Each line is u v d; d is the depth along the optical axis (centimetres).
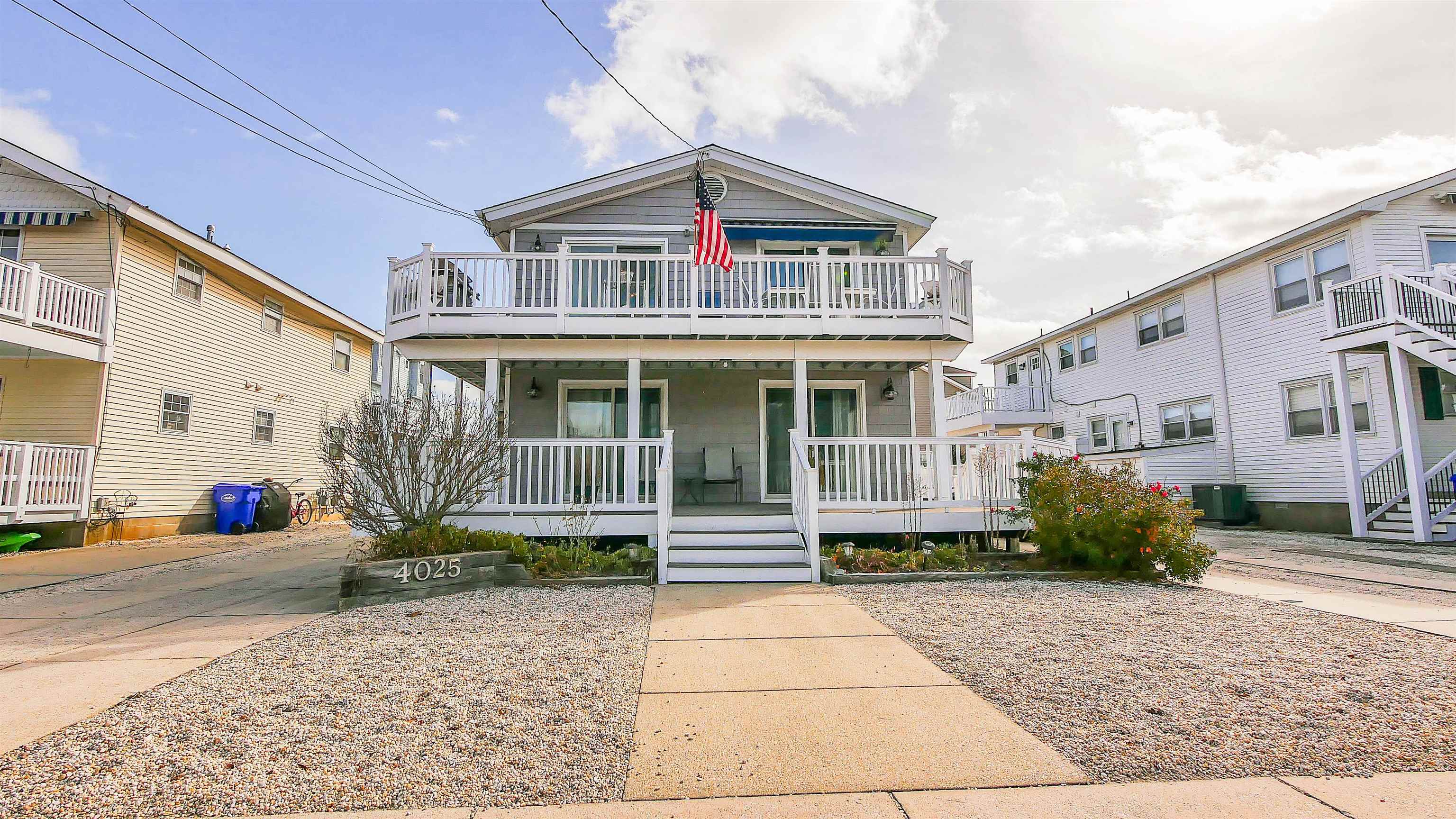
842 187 1236
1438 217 1413
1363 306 1300
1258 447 1633
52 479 1192
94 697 390
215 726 345
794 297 1182
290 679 421
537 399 1188
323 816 259
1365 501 1394
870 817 256
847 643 501
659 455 954
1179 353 1880
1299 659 452
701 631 537
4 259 1123
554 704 376
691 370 1206
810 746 320
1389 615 584
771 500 1191
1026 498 876
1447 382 1375
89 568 982
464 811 262
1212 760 302
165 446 1458
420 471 760
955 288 1073
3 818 255
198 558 1104
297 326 1970
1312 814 255
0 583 844
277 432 1869
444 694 391
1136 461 1917
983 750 314
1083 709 365
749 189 1255
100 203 1305
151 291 1415
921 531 898
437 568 684
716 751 315
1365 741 321
